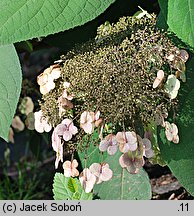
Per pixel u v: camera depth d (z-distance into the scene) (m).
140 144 0.65
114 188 0.77
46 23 0.64
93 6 0.65
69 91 0.66
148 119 0.65
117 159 0.77
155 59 0.65
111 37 0.69
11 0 0.64
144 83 0.64
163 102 0.66
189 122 0.68
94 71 0.65
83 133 0.69
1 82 0.69
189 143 0.68
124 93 0.64
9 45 0.69
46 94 0.69
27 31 0.63
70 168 0.69
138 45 0.66
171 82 0.64
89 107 0.66
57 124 0.69
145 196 0.76
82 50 0.69
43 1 0.64
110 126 0.69
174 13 0.63
